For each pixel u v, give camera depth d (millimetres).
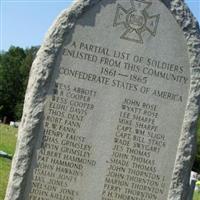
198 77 3074
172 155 3061
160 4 3074
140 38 3057
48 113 3004
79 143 3020
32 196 2990
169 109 3062
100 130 3027
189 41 3076
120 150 3033
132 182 3035
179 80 3070
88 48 3033
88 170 3020
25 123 2990
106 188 3025
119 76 3043
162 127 3057
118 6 3053
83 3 3027
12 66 24094
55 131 3006
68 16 3021
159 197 3049
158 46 3064
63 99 3014
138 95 3049
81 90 3025
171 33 3074
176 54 3070
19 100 23859
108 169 3027
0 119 23547
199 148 12195
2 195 4582
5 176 5457
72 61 3021
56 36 3014
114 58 3043
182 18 3076
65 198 3008
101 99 3033
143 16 3062
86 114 3025
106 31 3043
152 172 3047
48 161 3000
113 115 3035
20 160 2979
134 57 3053
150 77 3057
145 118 3053
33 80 3006
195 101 3064
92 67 3033
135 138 3043
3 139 9414
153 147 3053
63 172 3008
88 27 3035
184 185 3061
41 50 3018
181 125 3064
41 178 2994
